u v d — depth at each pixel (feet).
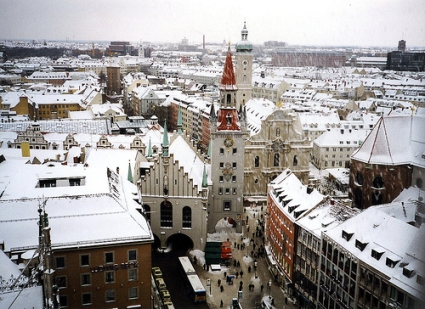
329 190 479.00
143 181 356.38
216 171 399.44
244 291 310.45
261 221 436.35
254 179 509.76
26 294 167.94
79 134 556.51
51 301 165.78
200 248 366.63
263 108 572.51
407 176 385.29
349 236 256.73
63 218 244.63
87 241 237.66
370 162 390.42
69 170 298.56
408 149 390.42
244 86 644.69
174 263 345.92
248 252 369.71
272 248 349.61
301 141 511.40
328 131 645.10
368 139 405.80
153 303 283.18
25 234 231.09
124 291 249.75
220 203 404.16
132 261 247.29
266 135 502.79
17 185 268.21
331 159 633.20
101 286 245.45
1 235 229.04
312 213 298.97
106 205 256.32
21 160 361.71
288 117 501.97
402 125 398.42
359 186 405.39
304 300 293.02
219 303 295.28
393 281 219.20
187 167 392.68
